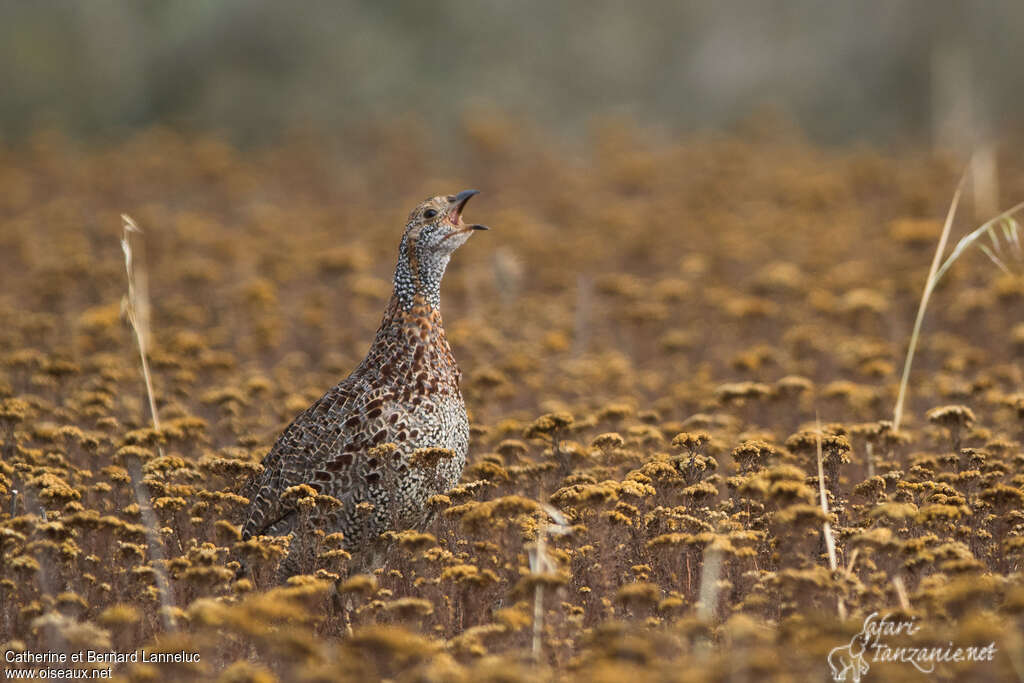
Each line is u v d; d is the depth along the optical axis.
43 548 11.82
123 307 16.95
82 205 39.09
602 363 21.84
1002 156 42.19
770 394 17.47
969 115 50.09
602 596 11.97
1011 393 18.36
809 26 59.84
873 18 58.75
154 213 36.25
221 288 27.94
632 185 41.25
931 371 21.41
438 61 57.41
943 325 24.20
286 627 10.59
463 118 51.88
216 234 33.44
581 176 43.22
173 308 25.34
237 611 9.62
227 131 53.72
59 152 47.66
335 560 12.42
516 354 21.50
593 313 26.50
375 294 25.36
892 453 15.71
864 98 57.31
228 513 13.97
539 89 57.69
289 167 44.97
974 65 54.62
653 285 28.91
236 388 18.75
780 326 24.88
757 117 52.59
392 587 12.66
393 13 57.97
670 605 10.73
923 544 11.16
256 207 39.16
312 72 55.56
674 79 59.44
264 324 23.33
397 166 45.22
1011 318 23.48
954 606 10.12
